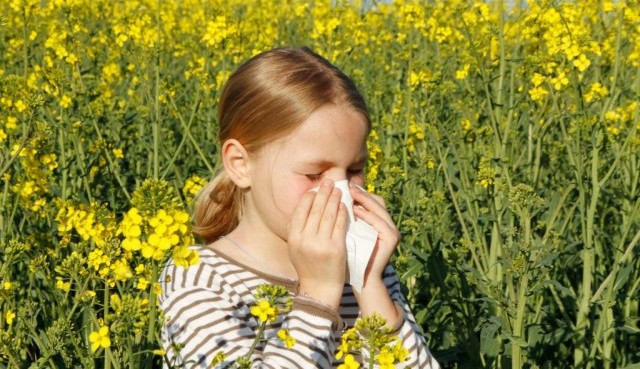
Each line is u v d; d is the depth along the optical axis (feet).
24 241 11.23
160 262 5.05
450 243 11.30
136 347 6.48
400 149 16.02
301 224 5.30
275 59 5.84
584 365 11.15
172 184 14.37
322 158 5.53
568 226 13.65
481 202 14.21
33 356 10.88
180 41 27.61
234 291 5.78
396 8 20.02
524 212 9.50
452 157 15.52
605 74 18.38
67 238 8.75
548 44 14.34
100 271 6.86
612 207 14.34
